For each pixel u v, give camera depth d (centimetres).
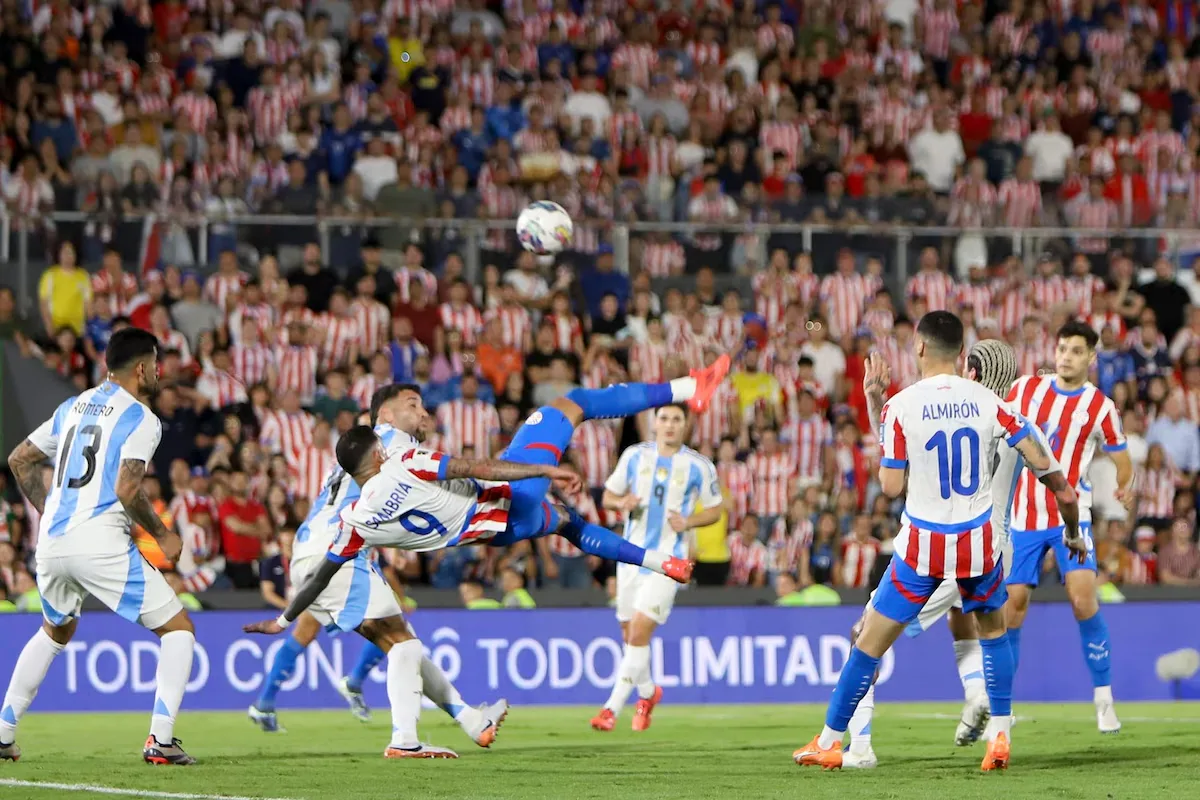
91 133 6269
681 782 2481
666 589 3697
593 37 7650
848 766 2700
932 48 8162
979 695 3019
